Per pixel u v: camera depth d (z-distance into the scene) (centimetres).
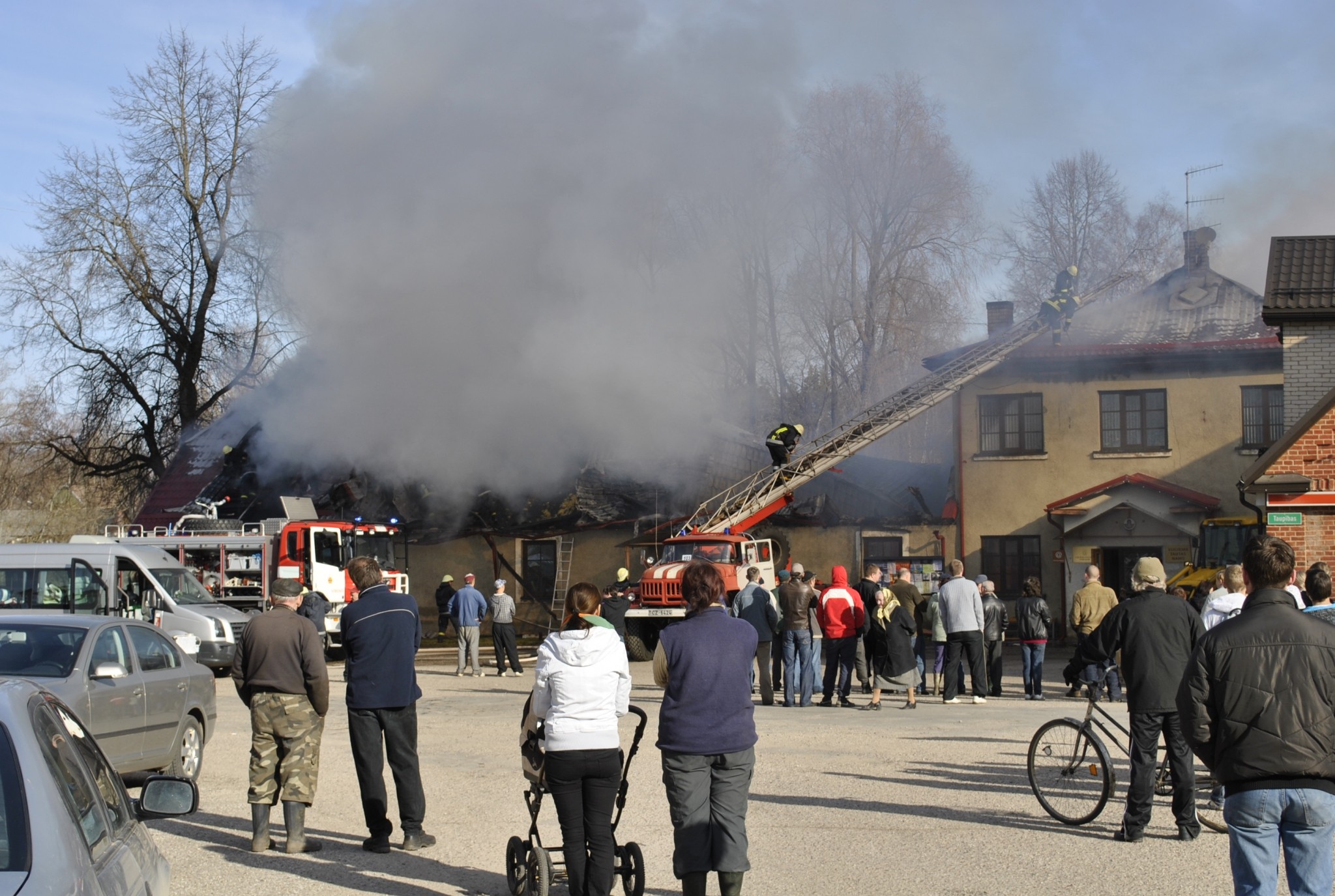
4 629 853
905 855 680
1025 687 1630
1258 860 445
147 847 382
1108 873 635
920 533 2883
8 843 280
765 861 669
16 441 3869
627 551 3047
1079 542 2780
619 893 618
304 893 618
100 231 3609
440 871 667
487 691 1733
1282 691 444
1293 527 1830
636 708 575
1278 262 2275
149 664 924
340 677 2020
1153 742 705
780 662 1695
